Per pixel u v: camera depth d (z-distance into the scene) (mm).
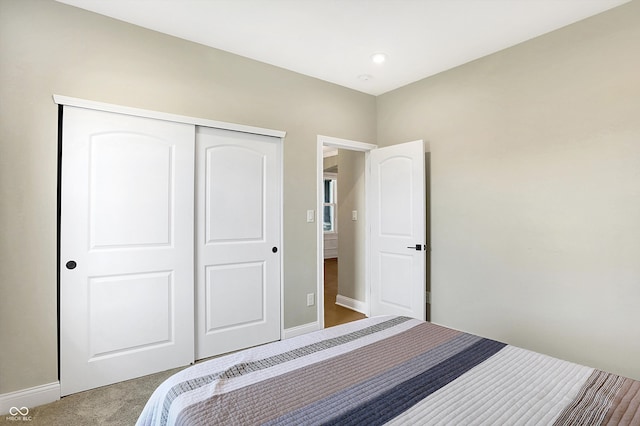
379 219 3713
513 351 1456
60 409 2051
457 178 3166
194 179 2719
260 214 3078
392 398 1080
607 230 2287
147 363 2488
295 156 3275
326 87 3502
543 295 2592
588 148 2369
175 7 2256
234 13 2330
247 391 1115
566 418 977
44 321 2129
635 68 2176
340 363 1330
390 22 2443
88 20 2277
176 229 2611
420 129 3479
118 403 2123
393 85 3645
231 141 2926
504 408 1027
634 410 1009
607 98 2287
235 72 2912
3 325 2012
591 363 2348
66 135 2209
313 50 2865
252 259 3029
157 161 2535
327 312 4133
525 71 2699
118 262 2379
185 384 1161
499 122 2859
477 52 2896
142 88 2475
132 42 2441
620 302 2232
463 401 1064
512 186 2773
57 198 2184
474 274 3031
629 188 2199
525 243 2695
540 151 2609
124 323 2402
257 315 3055
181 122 2633
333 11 2312
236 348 2932
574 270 2432
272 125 3121
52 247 2156
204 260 2785
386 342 1551
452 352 1442
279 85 3168
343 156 4461
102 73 2324
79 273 2248
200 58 2738
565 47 2480
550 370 1280
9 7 2037
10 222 2029
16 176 2047
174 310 2602
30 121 2088
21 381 2059
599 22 2318
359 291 4223
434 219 3352
